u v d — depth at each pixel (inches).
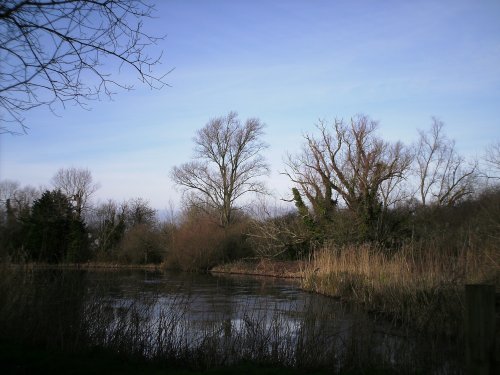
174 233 1894.7
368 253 880.9
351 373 332.5
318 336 367.2
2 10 239.0
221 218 2199.8
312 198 1403.8
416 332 467.5
